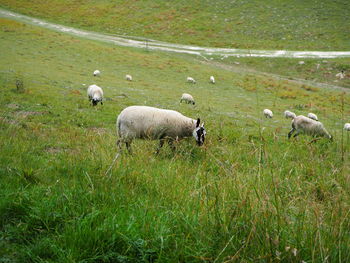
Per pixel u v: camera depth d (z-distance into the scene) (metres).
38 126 10.27
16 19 61.62
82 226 3.28
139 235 3.21
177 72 38.38
